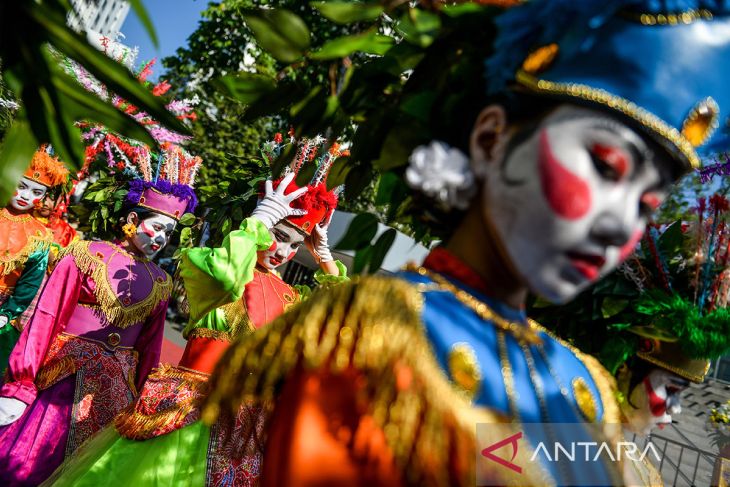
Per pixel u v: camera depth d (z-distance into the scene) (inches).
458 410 31.0
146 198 127.3
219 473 88.9
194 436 89.7
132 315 122.3
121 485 87.0
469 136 39.3
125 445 90.7
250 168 136.4
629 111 32.2
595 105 32.9
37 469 109.4
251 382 35.9
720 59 32.4
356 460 30.5
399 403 30.7
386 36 42.8
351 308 33.9
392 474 30.2
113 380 119.7
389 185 49.8
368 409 31.1
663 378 76.9
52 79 34.8
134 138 37.5
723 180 59.8
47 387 113.5
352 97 44.6
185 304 102.7
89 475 87.6
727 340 70.0
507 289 38.4
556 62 33.2
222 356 37.6
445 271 38.5
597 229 32.2
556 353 42.5
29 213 164.7
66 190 169.8
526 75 34.0
